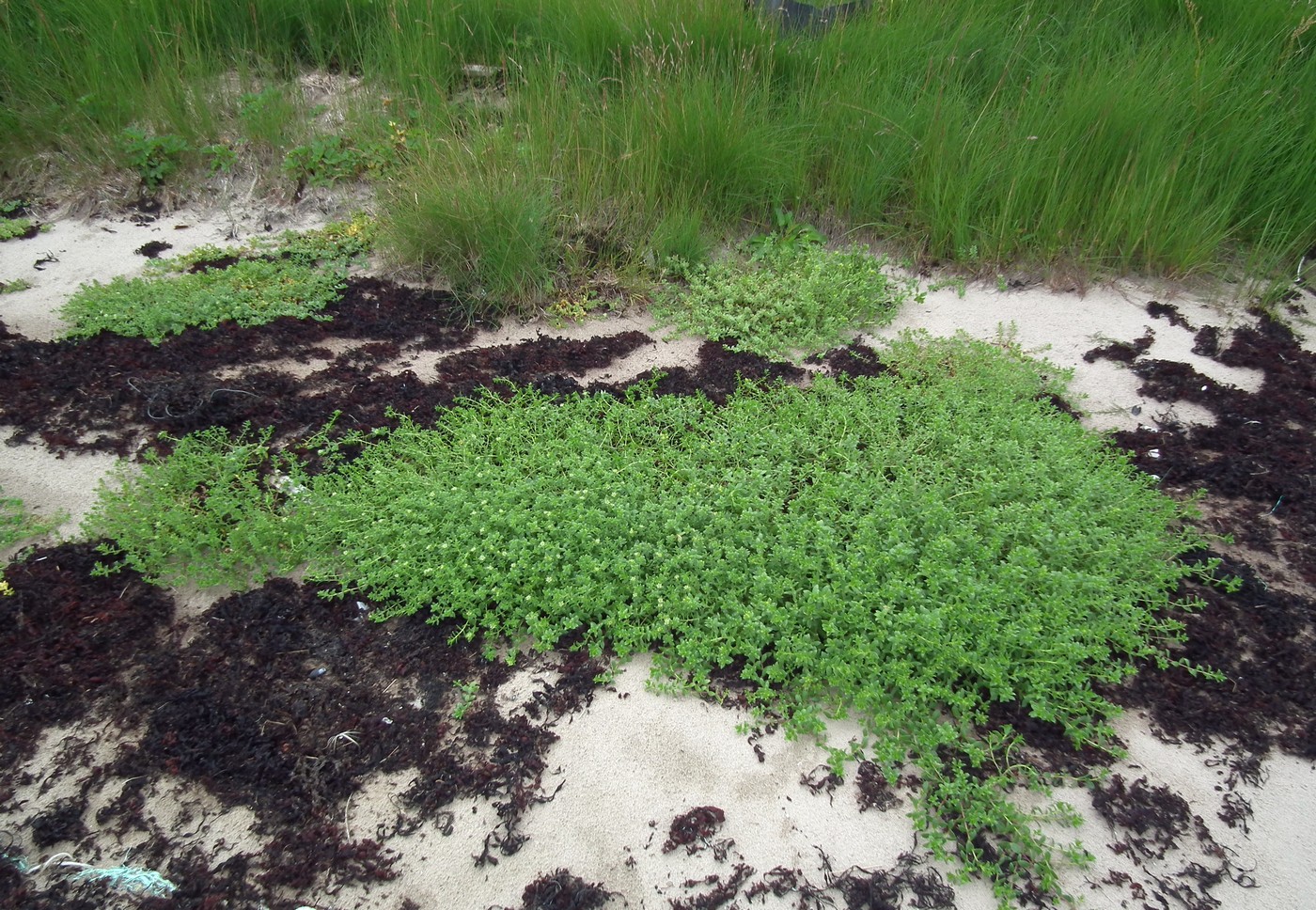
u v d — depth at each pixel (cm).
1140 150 519
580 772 275
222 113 630
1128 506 349
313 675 300
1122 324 495
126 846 255
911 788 272
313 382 437
